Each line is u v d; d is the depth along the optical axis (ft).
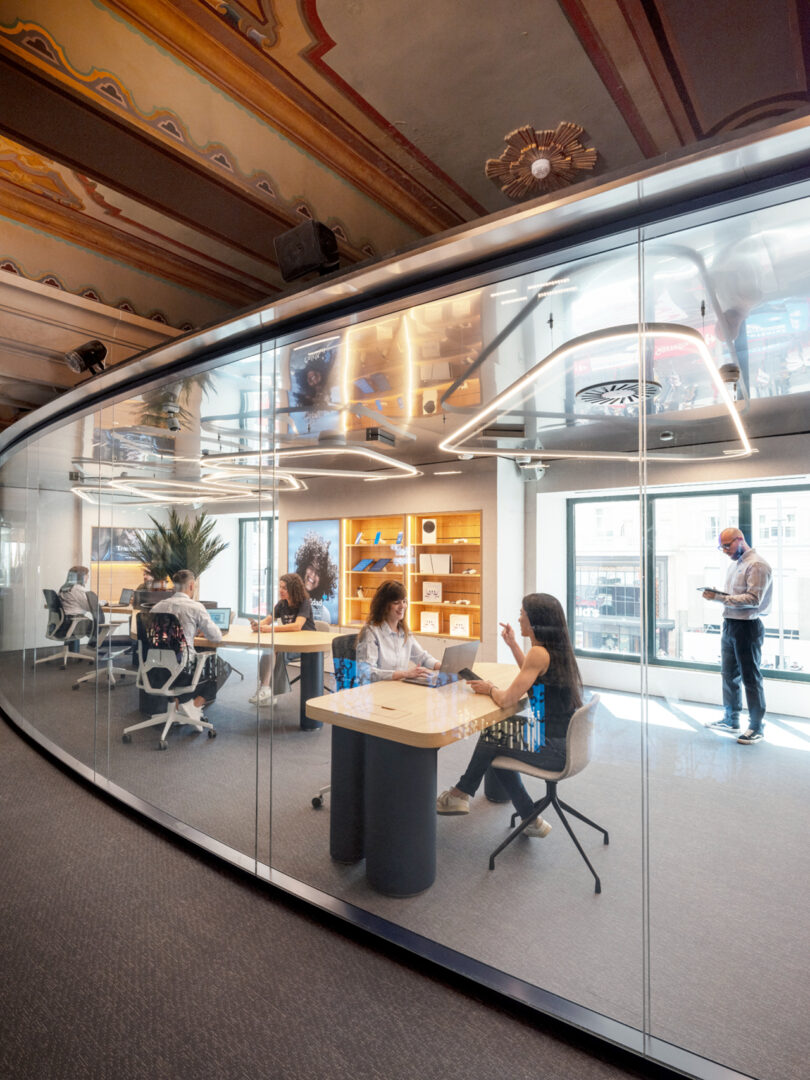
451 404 9.44
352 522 8.75
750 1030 5.07
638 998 5.38
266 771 8.54
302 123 9.32
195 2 7.13
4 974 6.31
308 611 8.61
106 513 12.38
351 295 7.06
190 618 10.01
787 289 5.88
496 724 6.37
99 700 12.06
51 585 14.61
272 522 9.05
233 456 9.64
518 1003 5.68
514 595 6.52
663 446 5.74
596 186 4.88
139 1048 5.31
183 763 9.82
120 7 7.16
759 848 5.14
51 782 12.28
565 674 5.97
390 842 7.02
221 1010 5.76
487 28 7.62
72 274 12.35
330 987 6.09
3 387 15.65
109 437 12.26
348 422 10.10
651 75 8.39
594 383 6.82
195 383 9.99
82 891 8.00
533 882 6.02
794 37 7.68
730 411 5.52
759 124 4.13
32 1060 5.18
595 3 7.23
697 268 5.64
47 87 6.96
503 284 6.30
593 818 5.71
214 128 8.57
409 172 10.56
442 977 6.20
